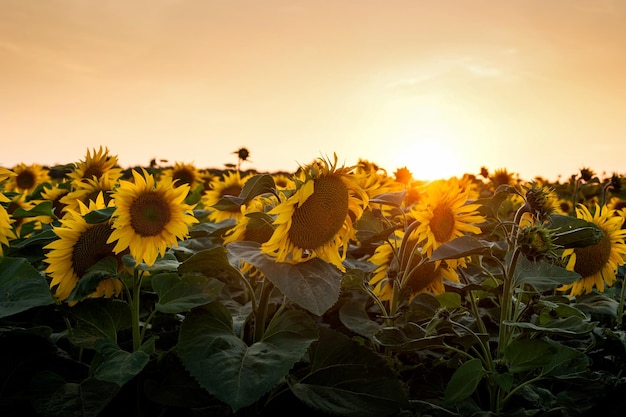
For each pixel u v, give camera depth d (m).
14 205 5.11
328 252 2.93
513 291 3.26
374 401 2.76
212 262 2.85
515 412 2.90
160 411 2.98
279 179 7.30
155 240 2.89
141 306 3.54
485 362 3.07
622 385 3.38
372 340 3.29
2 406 2.77
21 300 2.50
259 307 2.88
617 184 6.31
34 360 2.87
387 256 3.92
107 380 2.39
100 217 2.84
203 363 2.49
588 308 3.79
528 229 2.86
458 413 3.03
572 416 3.11
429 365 3.67
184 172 8.09
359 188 2.90
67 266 2.93
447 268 3.82
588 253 3.85
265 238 3.28
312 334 2.69
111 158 5.18
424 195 3.54
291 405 2.93
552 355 2.83
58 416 2.48
